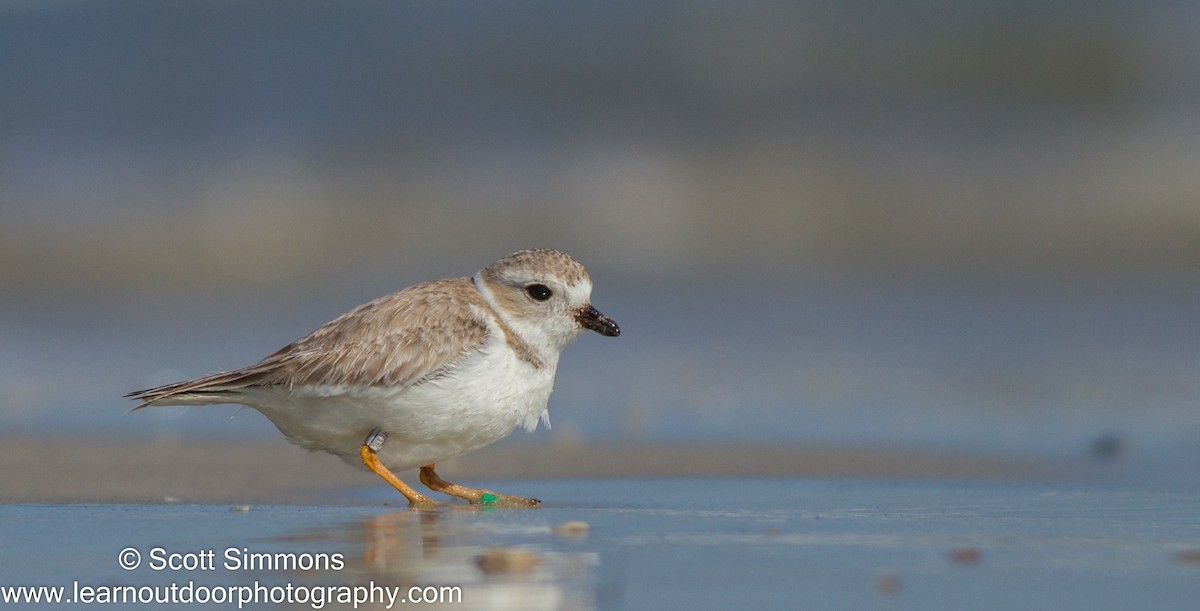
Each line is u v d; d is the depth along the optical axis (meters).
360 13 25.67
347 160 22.38
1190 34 23.30
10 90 24.47
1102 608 5.39
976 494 8.43
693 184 21.45
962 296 17.38
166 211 21.39
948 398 12.45
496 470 9.76
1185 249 18.89
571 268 8.26
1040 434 10.87
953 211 20.56
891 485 8.87
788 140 22.38
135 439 11.07
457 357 7.79
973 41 23.88
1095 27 23.47
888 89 23.39
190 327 16.88
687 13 25.12
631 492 8.72
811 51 24.16
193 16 25.97
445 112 23.55
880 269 19.03
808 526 7.11
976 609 5.39
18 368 14.63
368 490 8.86
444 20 25.72
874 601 5.51
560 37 24.95
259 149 22.84
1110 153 21.36
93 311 17.94
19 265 19.75
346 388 7.66
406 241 20.52
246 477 9.36
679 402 12.62
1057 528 7.06
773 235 20.36
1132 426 11.00
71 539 6.77
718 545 6.54
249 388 7.74
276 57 24.98
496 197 21.34
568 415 12.16
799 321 16.39
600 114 23.34
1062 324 15.64
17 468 9.66
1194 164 20.72
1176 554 6.34
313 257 20.33
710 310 17.06
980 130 22.34
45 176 22.38
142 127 23.58
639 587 5.71
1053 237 19.73
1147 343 14.52
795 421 11.69
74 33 26.05
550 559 6.22
